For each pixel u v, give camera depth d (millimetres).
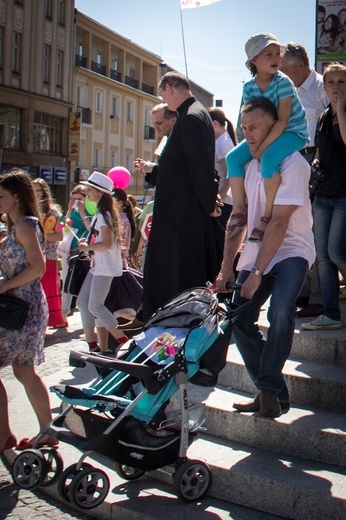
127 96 56094
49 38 44875
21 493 4477
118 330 7047
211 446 4398
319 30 9586
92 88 50812
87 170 50938
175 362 3955
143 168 6656
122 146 55969
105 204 7031
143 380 3922
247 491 3963
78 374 6277
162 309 4371
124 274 7312
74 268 7441
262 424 4344
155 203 5281
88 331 7375
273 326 4266
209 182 5105
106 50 53000
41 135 45250
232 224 4676
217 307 4184
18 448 4855
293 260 4355
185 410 3998
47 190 8789
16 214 4793
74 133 47219
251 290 4215
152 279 5305
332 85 5086
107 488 4059
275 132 4297
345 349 4910
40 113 45000
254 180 4500
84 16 48938
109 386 4199
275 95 4414
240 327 4469
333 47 9531
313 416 4387
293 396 4680
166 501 4066
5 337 4648
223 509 3947
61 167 47156
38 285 4805
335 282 5270
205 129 5145
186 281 5203
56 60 45844
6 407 4883
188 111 5172
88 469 3969
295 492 3789
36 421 5371
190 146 5074
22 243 4695
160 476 4371
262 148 4348
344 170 5203
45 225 8797
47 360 7520
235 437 4469
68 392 3947
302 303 5992
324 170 5277
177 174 5184
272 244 4215
